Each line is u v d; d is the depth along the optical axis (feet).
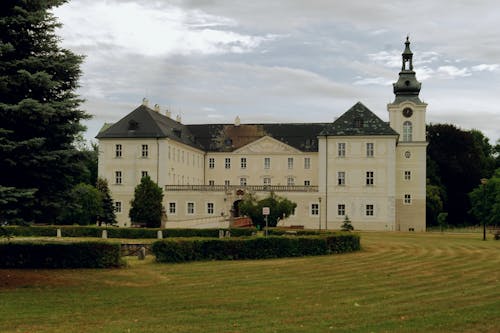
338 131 303.48
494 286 89.15
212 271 107.96
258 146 355.77
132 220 262.06
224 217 285.64
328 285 90.27
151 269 111.75
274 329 59.98
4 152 86.84
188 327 60.85
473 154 393.09
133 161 311.47
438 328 60.64
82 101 95.20
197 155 355.77
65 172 94.68
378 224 298.56
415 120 325.21
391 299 77.66
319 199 284.20
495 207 251.80
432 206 346.95
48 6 94.22
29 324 62.23
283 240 133.28
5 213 87.04
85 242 113.09
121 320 64.28
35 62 90.22
